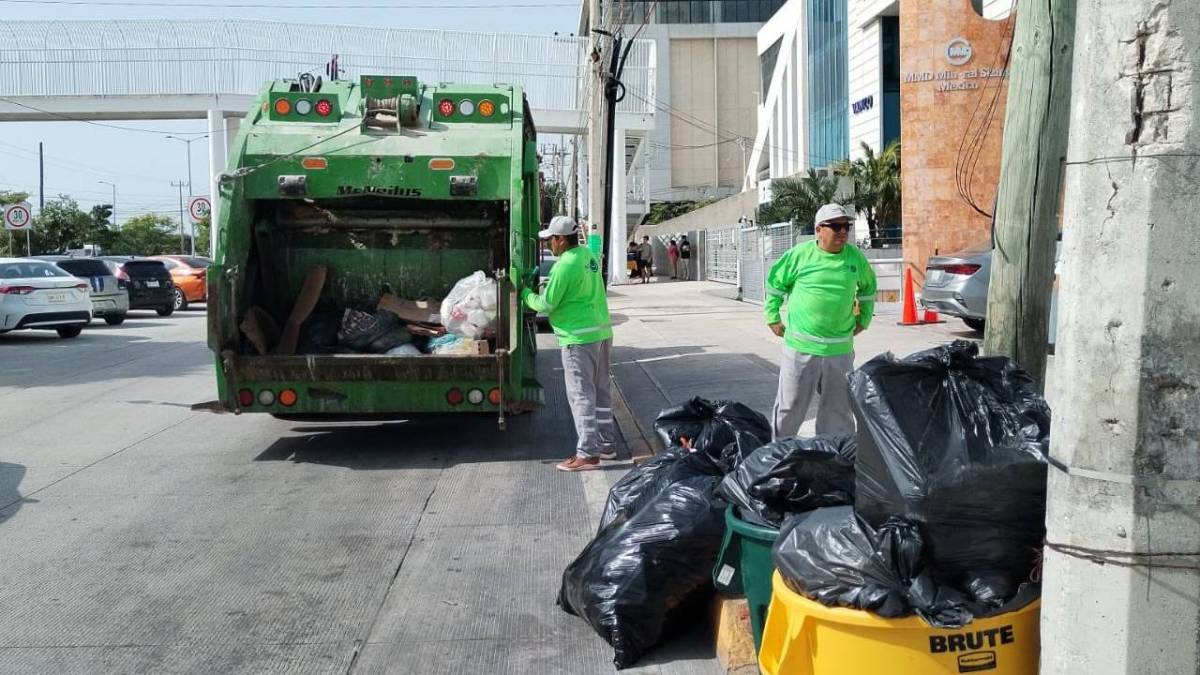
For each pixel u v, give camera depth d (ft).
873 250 94.84
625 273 121.08
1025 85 16.48
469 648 15.06
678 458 16.88
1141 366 8.91
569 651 14.85
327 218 28.71
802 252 20.93
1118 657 9.12
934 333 48.88
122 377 44.04
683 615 14.82
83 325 63.52
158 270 82.79
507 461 26.99
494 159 27.04
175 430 31.71
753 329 55.98
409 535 20.58
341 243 29.12
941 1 63.26
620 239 120.16
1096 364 9.16
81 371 46.19
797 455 13.16
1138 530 8.99
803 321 20.80
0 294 58.39
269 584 17.83
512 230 26.48
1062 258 9.66
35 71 96.63
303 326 28.32
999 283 17.02
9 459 27.71
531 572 18.24
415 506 22.72
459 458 27.43
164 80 96.32
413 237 29.22
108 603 16.96
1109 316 9.07
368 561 19.01
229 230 26.02
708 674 13.96
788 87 187.73
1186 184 8.74
